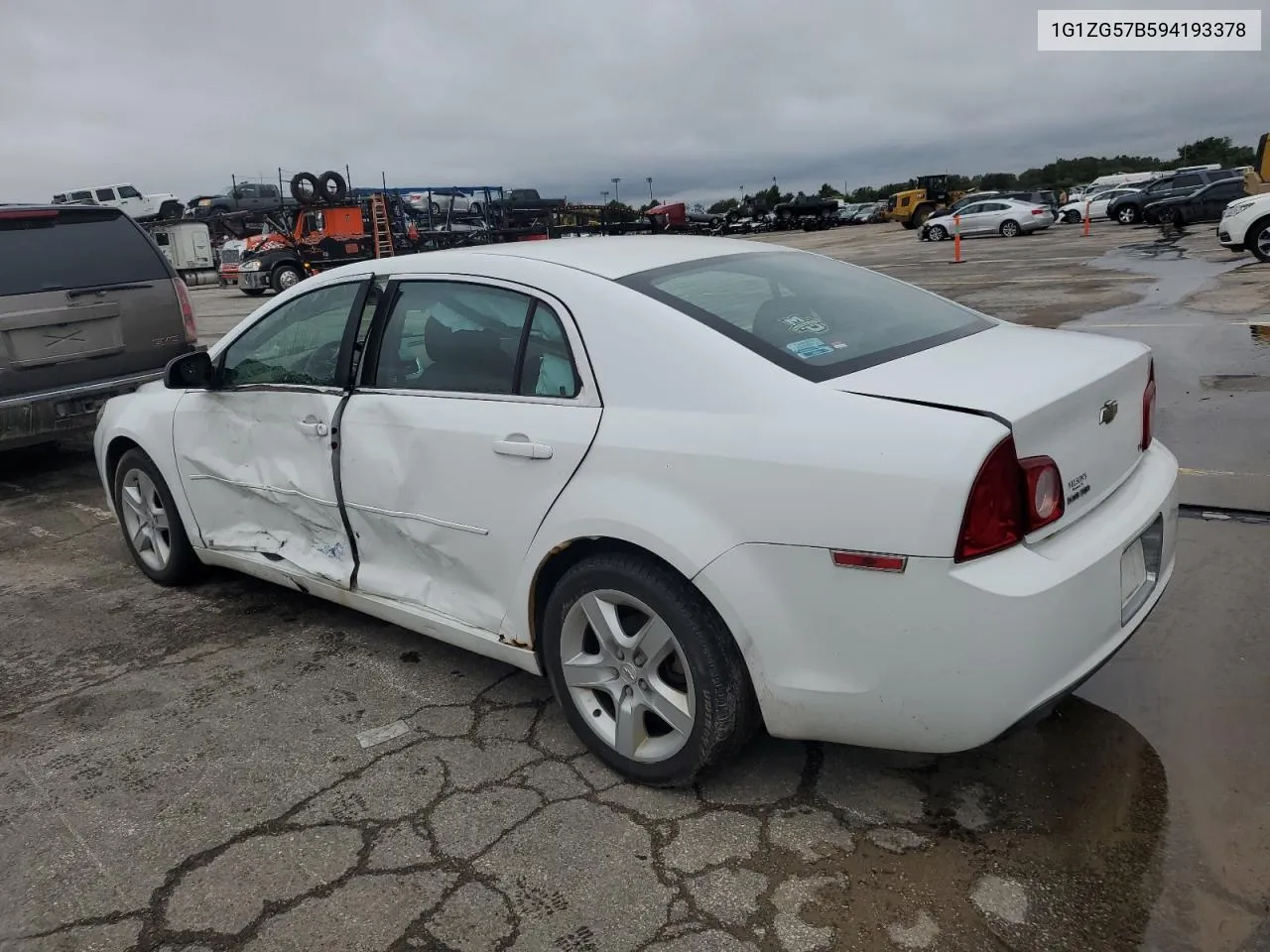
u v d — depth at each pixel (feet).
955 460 7.08
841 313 9.66
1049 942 7.05
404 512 10.59
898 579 7.27
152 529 14.96
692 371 8.43
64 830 8.97
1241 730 9.55
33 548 17.61
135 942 7.51
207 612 14.06
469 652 12.35
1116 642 8.13
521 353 9.64
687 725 8.62
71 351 21.01
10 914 7.88
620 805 8.91
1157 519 9.03
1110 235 93.91
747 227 187.21
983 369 8.32
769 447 7.77
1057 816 8.45
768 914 7.45
